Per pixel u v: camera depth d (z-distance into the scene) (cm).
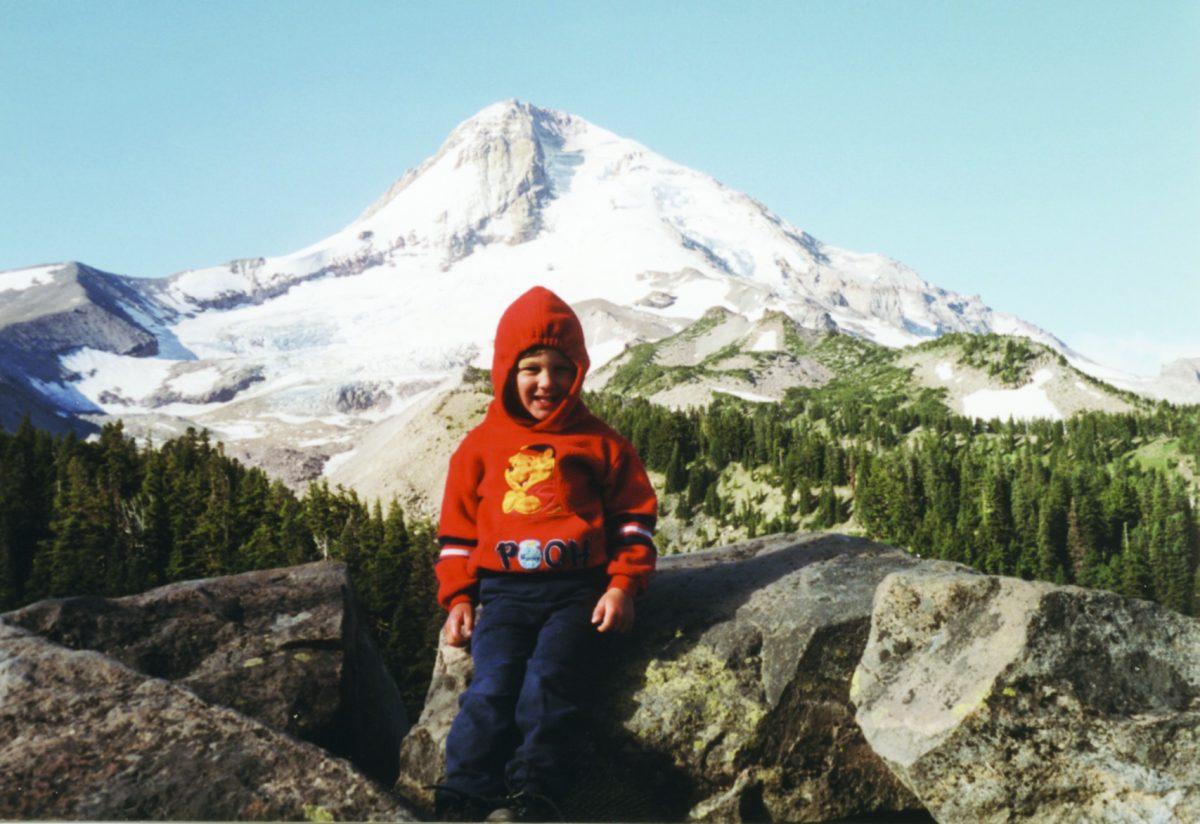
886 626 464
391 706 670
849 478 15888
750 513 15675
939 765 403
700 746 467
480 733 437
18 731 393
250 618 578
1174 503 12181
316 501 9125
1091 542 12188
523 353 515
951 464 15075
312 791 369
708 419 18138
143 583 8694
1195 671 414
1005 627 425
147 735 393
